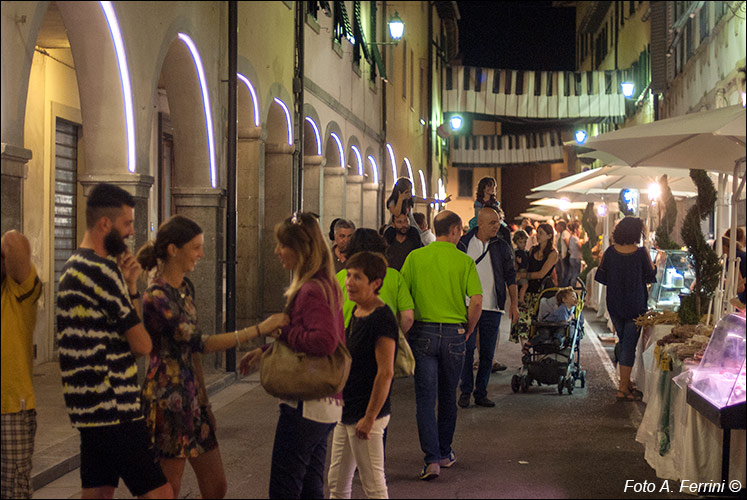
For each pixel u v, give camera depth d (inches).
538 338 414.9
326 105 725.3
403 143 1178.6
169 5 376.8
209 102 433.7
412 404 383.2
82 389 187.9
